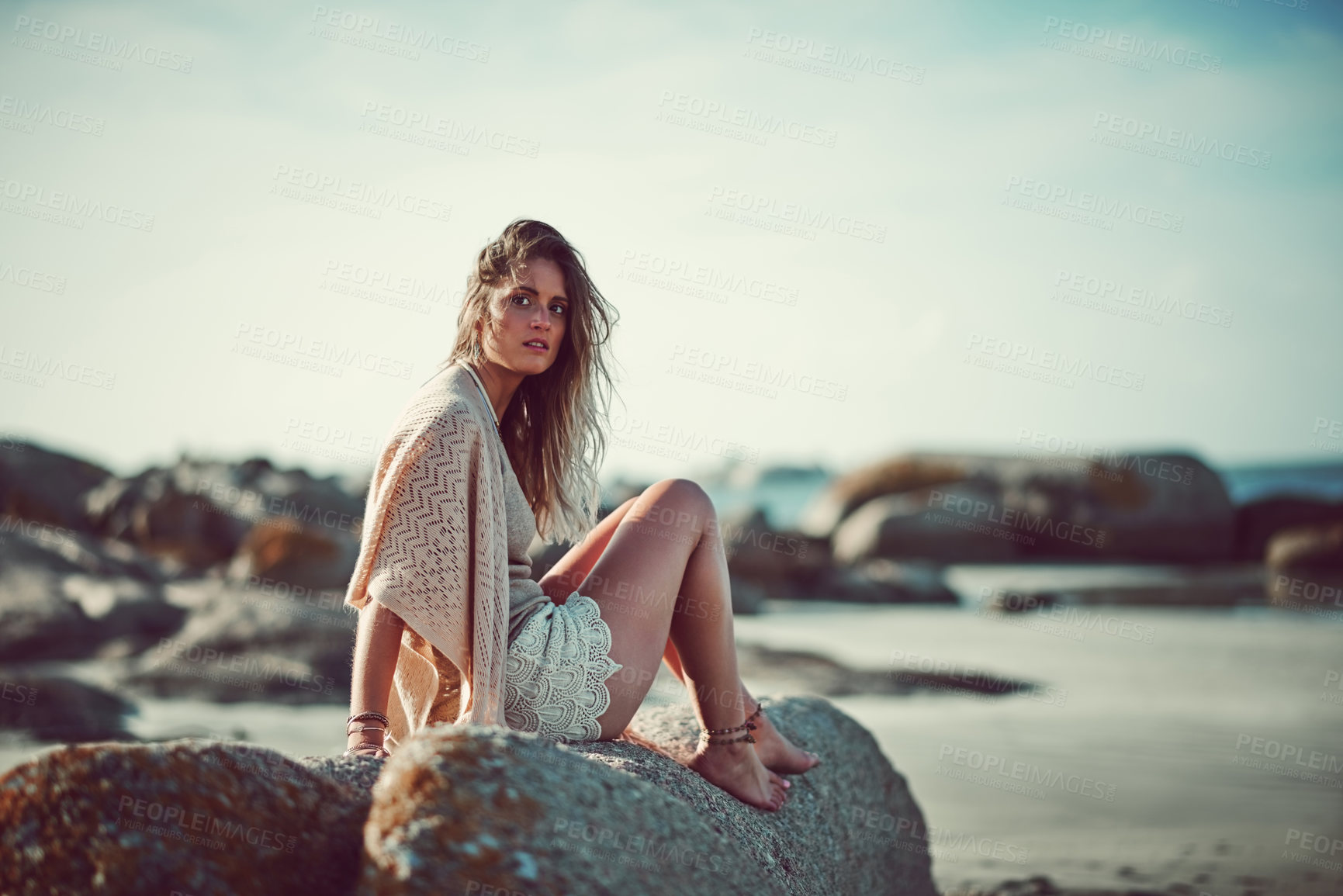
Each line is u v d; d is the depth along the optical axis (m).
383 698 2.55
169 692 7.89
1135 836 4.97
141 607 10.75
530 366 3.05
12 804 1.70
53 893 1.65
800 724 3.71
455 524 2.63
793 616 14.49
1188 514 23.70
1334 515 23.50
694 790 2.74
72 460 21.12
